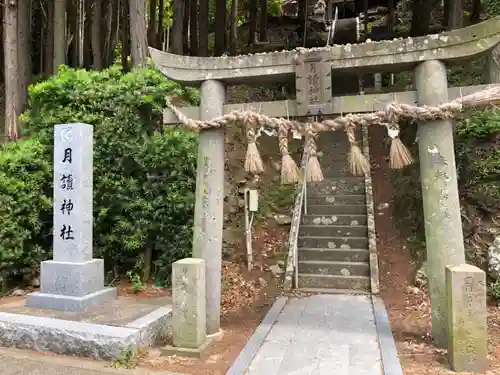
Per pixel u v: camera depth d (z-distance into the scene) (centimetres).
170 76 486
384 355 393
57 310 518
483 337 360
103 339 413
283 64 452
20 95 1005
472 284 364
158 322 472
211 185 471
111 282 677
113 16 1540
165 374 371
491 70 634
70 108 667
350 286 655
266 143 1085
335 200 851
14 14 995
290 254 696
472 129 679
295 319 513
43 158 679
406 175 841
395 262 690
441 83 414
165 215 654
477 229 628
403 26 1862
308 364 382
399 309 554
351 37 1920
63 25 1146
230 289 650
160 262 659
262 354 407
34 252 663
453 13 1259
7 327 457
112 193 657
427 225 424
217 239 470
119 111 661
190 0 1725
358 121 425
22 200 641
